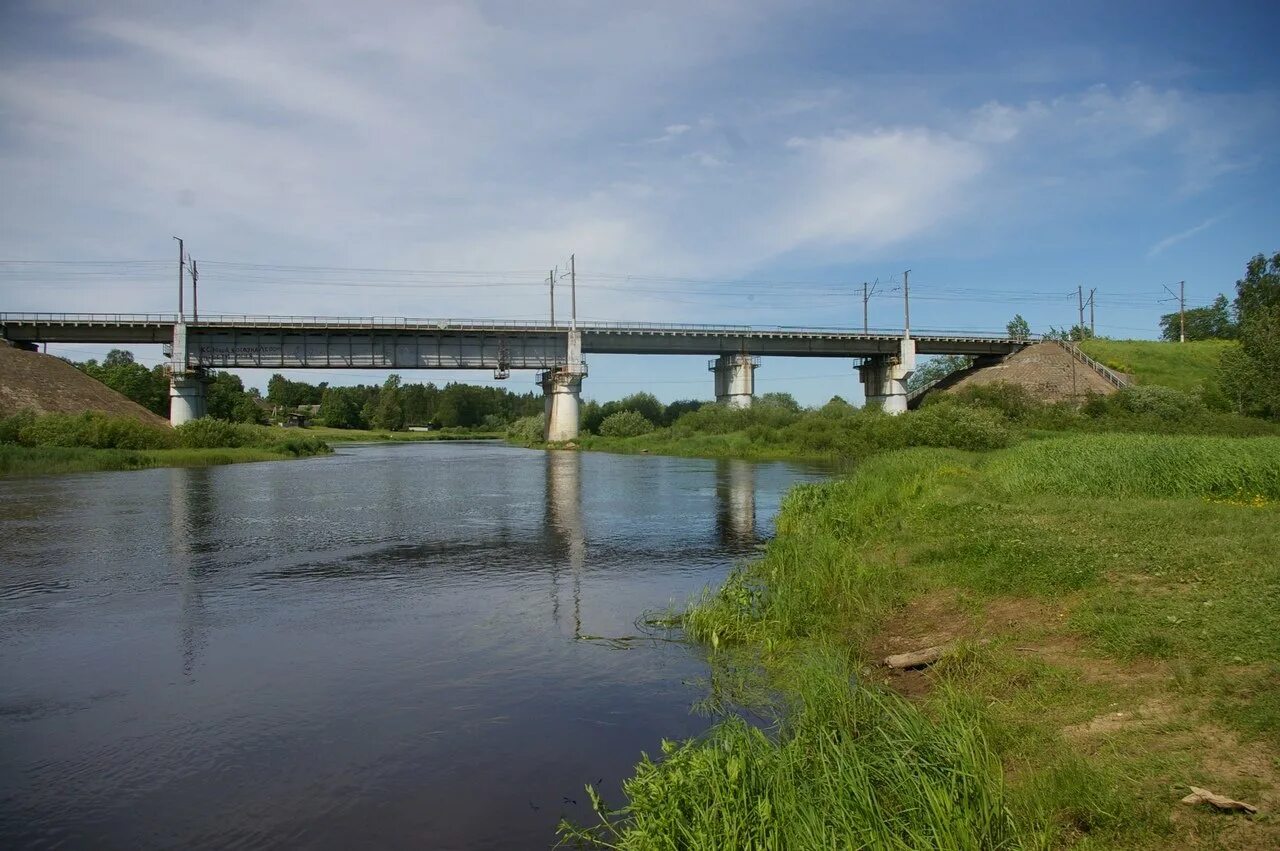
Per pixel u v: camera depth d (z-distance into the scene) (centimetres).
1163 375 8350
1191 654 718
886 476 2445
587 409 10338
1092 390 7844
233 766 706
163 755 729
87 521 2345
